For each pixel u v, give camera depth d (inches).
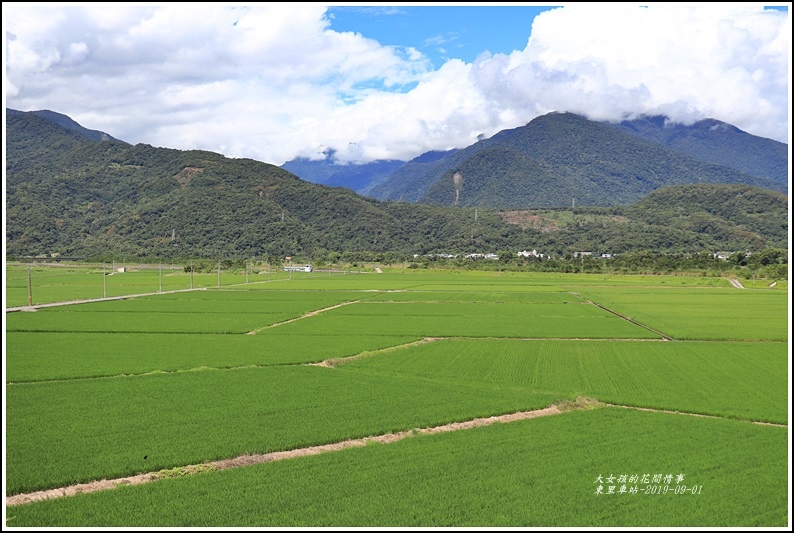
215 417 1331.2
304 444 1168.8
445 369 1921.8
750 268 7268.7
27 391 1556.3
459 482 986.7
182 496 933.8
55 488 979.3
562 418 1353.3
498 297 4618.6
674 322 3144.7
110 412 1363.2
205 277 6953.7
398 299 4397.1
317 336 2566.4
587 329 2861.7
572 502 919.7
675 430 1261.1
